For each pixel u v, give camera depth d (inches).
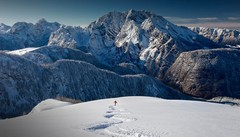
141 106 2397.9
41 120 1855.3
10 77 7160.4
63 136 1412.4
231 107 2399.1
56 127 1612.9
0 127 1686.8
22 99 6776.6
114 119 1817.2
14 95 6717.5
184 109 2226.9
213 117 1873.8
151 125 1617.9
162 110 2170.3
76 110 2277.3
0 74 7066.9
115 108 2287.2
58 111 2249.0
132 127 1568.7
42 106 3457.2
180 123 1674.5
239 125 1631.4
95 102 2755.9
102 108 2326.5
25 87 7190.0
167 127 1568.7
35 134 1475.1
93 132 1491.1
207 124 1651.1
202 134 1428.4
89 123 1675.7
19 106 6515.8
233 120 1775.3
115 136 1407.5
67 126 1625.2
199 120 1766.7
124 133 1449.3
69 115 2020.2
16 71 7475.4
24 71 7662.4
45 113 2187.5
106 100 2898.6
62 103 3521.2
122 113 2027.6
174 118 1831.9
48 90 7706.7
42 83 7780.5
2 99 6397.6
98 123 1668.3
